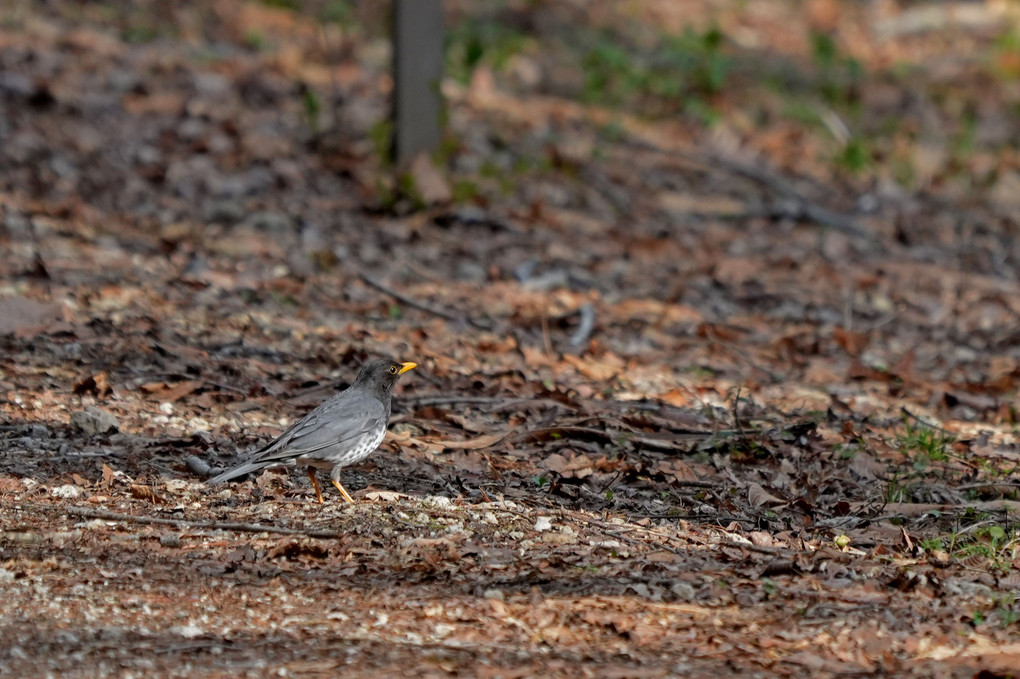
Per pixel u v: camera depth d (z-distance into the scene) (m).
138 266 14.85
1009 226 21.34
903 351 15.30
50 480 9.27
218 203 16.84
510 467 10.30
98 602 7.38
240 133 19.30
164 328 12.98
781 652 7.08
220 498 9.22
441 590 7.81
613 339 14.60
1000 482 10.33
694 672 6.76
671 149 22.95
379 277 15.78
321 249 16.23
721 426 11.65
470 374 12.78
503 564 8.29
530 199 19.39
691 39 28.58
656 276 17.31
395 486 9.79
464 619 7.39
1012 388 13.59
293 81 22.05
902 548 8.87
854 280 17.89
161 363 11.98
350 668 6.63
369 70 23.61
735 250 18.70
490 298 15.59
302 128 20.06
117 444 10.09
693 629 7.38
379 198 18.22
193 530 8.57
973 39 34.41
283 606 7.47
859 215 21.27
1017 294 17.83
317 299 14.68
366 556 8.32
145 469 9.68
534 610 7.53
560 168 20.73
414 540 8.53
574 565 8.31
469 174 19.83
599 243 18.17
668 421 11.59
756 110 26.06
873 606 7.75
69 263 14.58
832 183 22.89
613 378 13.12
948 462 10.96
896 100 28.28
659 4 32.59
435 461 10.36
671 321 15.47
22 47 20.83
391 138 18.98
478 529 8.84
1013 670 6.81
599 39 28.47
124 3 24.62
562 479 10.05
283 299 14.49
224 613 7.32
